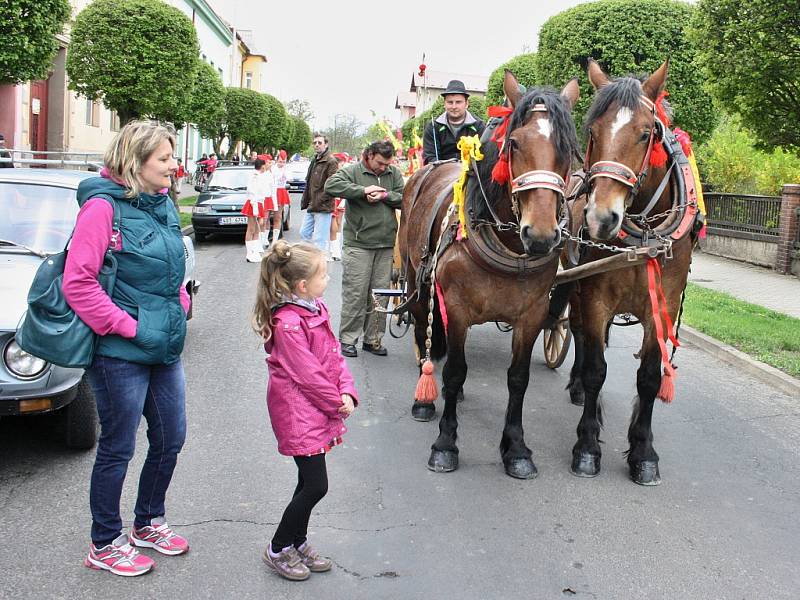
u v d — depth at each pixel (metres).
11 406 4.12
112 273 3.24
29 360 4.14
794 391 6.74
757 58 10.06
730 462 5.06
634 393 6.71
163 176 3.32
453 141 7.14
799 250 13.59
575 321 6.06
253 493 4.27
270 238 16.09
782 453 5.25
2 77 10.70
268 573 3.48
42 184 5.80
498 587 3.41
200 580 3.40
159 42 15.51
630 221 4.43
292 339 3.33
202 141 46.75
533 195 3.85
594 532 3.97
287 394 3.37
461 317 4.66
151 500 3.63
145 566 3.43
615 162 4.08
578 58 15.90
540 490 4.48
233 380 6.40
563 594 3.37
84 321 3.16
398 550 3.71
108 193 3.24
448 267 4.63
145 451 4.80
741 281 12.99
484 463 4.87
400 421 5.58
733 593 3.43
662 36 15.30
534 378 6.94
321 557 3.53
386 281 7.39
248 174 16.92
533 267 4.36
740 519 4.19
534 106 4.00
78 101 23.86
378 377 6.71
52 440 4.92
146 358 3.31
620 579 3.51
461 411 5.91
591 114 4.27
